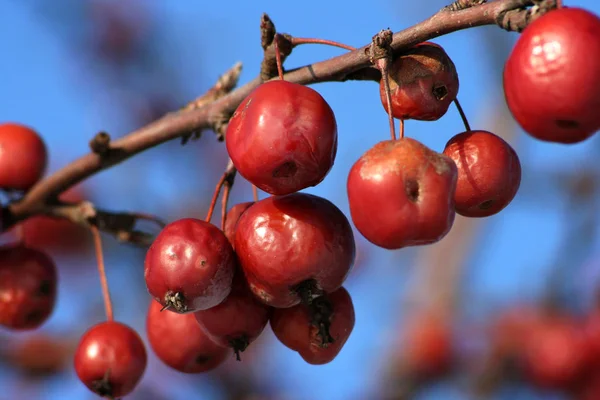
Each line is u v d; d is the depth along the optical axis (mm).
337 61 5609
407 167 4691
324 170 5051
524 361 11633
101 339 6430
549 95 4340
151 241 7434
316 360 5734
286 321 5617
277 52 5590
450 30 5078
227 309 5516
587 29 4340
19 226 7656
